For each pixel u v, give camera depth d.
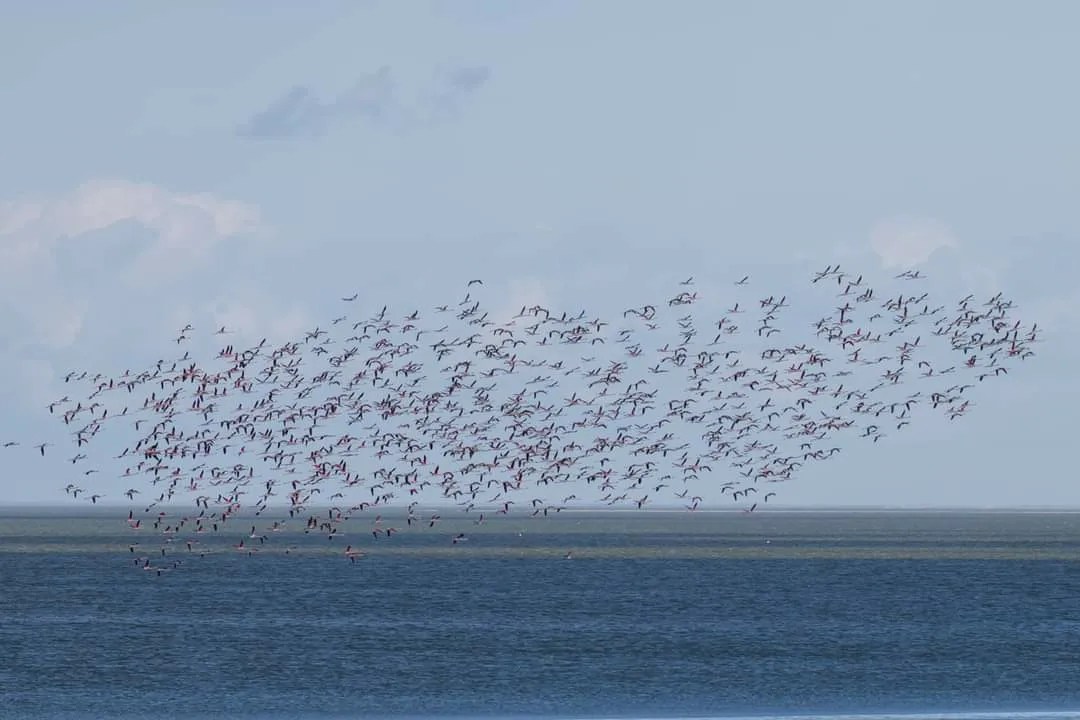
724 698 63.16
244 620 94.56
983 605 106.19
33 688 66.44
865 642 82.75
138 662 74.50
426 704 62.00
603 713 59.78
